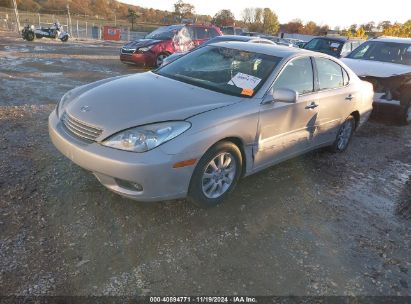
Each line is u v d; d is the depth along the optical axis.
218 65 4.32
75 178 3.91
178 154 3.07
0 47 15.61
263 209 3.73
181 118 3.21
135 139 3.02
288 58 4.24
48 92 7.72
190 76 4.25
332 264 3.04
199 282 2.71
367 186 4.59
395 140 6.70
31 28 21.05
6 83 8.20
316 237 3.38
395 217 3.92
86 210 3.38
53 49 17.02
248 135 3.66
